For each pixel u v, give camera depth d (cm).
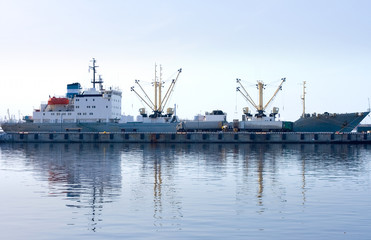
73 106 18988
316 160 9581
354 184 5912
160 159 9912
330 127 17200
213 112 18925
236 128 17725
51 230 3556
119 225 3694
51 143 17812
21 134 18400
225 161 9362
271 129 17500
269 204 4522
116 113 18912
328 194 5112
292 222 3778
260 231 3509
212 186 5734
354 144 16362
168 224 3722
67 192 5266
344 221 3797
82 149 13775
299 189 5481
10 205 4484
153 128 18225
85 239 3328
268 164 8688
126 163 8938
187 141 17588
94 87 19188
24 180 6347
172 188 5572
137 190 5409
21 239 3338
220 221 3816
